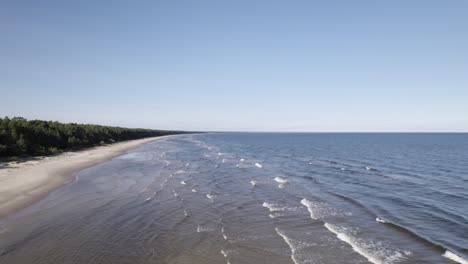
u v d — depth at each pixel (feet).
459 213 48.78
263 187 70.64
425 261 30.60
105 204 51.65
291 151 202.80
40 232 37.19
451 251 32.81
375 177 88.17
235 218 45.29
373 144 304.09
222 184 73.82
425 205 53.98
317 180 81.92
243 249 33.37
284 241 35.83
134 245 34.14
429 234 38.63
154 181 75.36
